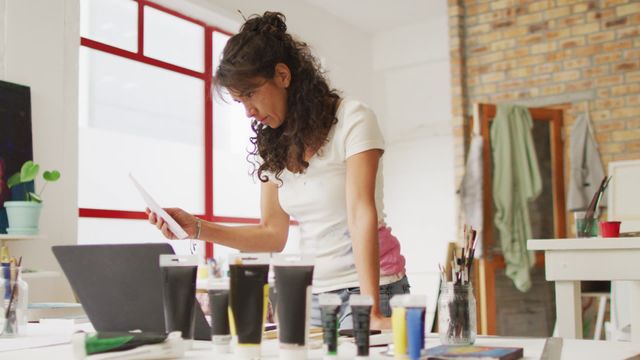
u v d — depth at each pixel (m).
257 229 1.86
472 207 5.30
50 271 3.82
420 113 6.97
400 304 1.03
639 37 5.52
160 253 1.28
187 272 1.16
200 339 1.32
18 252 3.90
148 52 5.42
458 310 1.28
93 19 5.05
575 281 2.35
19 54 3.98
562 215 5.63
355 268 1.72
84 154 5.00
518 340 1.32
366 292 1.51
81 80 5.00
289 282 1.05
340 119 1.67
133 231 5.28
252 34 1.59
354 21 6.87
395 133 7.11
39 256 4.00
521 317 5.48
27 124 3.94
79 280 1.33
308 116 1.65
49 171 4.08
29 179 3.71
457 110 6.14
